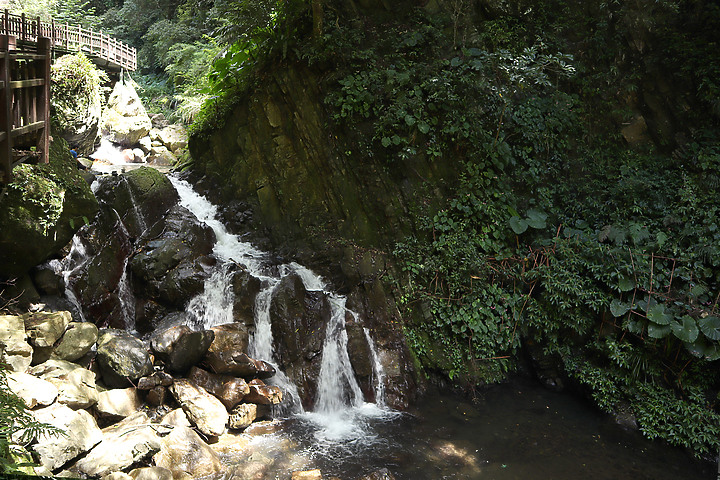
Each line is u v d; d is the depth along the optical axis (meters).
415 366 8.01
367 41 9.19
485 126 9.04
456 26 9.46
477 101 8.98
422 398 7.82
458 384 8.05
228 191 10.41
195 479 5.34
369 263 8.52
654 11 9.51
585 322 8.03
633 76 9.58
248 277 8.02
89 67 14.16
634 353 7.57
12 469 3.63
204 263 8.29
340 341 7.79
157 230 8.66
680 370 7.41
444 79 8.55
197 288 7.89
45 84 6.29
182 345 6.52
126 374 6.16
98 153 15.99
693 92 9.23
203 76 16.61
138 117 17.67
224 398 6.52
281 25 9.50
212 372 6.81
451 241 8.35
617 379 7.63
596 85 9.82
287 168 9.65
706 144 8.84
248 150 10.19
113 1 27.05
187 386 6.37
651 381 7.55
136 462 5.10
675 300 7.49
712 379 7.26
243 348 7.16
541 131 9.28
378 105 8.76
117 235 8.30
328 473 5.72
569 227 8.96
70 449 4.71
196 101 17.33
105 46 18.22
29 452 4.34
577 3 10.04
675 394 7.36
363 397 7.67
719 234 7.75
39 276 7.12
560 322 8.26
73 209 7.45
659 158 9.27
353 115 8.89
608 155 9.55
